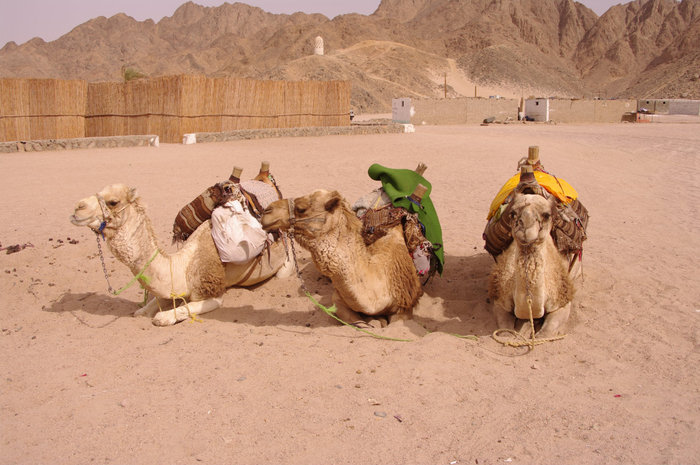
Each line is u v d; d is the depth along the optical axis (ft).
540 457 12.33
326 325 21.06
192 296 21.68
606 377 16.08
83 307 23.16
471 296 24.22
